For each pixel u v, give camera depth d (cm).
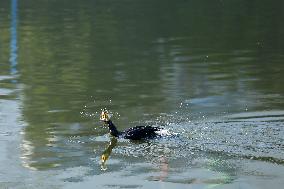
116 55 4981
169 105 3209
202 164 2245
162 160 2314
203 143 2472
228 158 2292
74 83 3878
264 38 5784
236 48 5231
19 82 3950
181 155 2355
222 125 2733
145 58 4775
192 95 3431
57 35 6272
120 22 7188
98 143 2559
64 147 2517
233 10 8319
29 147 2512
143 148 2473
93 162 2316
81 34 6300
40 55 5106
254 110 3030
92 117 2988
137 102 3297
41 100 3378
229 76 3997
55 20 7550
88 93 3553
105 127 2805
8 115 3050
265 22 7006
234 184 2055
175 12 8200
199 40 5712
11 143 2577
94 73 4200
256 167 2191
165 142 2517
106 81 3906
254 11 8156
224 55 4866
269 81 3806
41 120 2942
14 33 6512
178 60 4653
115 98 3416
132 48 5319
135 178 2139
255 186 2027
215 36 5969
